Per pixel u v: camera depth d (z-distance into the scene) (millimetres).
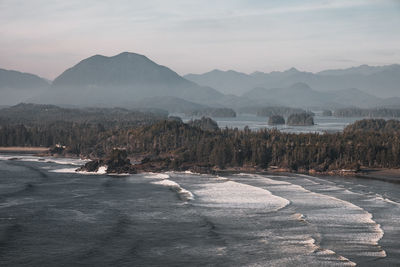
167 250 115562
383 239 122625
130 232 130375
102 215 150000
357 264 105062
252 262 106875
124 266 105500
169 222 140875
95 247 117750
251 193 187000
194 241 122250
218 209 157625
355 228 132750
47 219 144625
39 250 115562
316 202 168250
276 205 163000
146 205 165000
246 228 133750
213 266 104812
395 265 104500
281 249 115312
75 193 190375
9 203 169125
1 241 122062
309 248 115562
